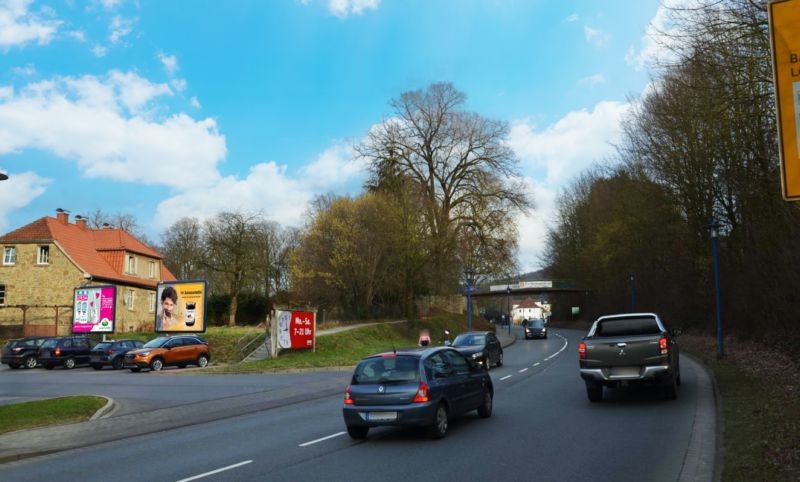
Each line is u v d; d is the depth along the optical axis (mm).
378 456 9453
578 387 17625
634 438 9953
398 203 46656
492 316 99125
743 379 15867
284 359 30312
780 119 6191
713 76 14688
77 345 33625
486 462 8703
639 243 46781
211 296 57156
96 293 40719
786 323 20281
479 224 48000
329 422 13258
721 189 30297
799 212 18188
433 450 9734
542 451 9273
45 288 46062
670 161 33188
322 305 48531
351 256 46375
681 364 23156
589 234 69250
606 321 15180
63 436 12508
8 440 12094
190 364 31750
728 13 13711
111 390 20656
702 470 7758
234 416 14977
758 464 7426
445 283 50750
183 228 80812
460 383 11742
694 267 37031
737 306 27031
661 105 30078
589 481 7496
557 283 78750
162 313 39219
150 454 10477
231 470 8859
